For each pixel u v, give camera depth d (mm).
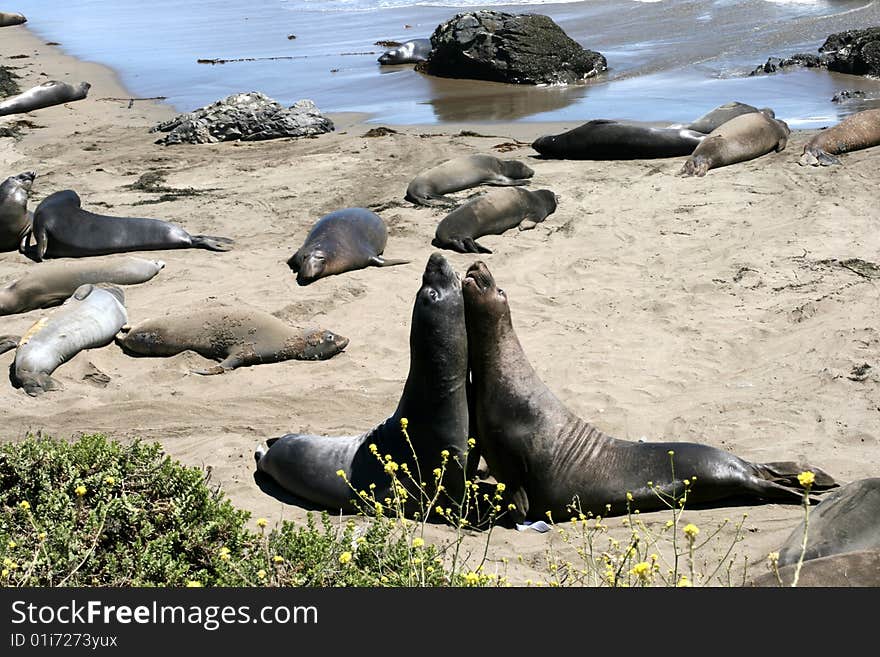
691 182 17969
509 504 8078
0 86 31891
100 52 39219
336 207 17734
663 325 12148
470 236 15562
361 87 29797
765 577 5922
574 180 18703
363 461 8336
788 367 10727
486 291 7887
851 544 6664
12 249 16578
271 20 45344
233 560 6262
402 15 43406
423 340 7922
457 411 8031
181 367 11844
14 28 49156
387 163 20469
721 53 30203
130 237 15898
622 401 10211
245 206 17984
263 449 9281
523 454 8047
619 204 17000
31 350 11680
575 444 8086
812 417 9578
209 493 7695
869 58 26000
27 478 7160
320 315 13102
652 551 7293
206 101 28828
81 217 16016
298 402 10672
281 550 6285
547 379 10844
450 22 30438
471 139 22391
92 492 6988
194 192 19094
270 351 11836
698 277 13500
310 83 30766
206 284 14297
